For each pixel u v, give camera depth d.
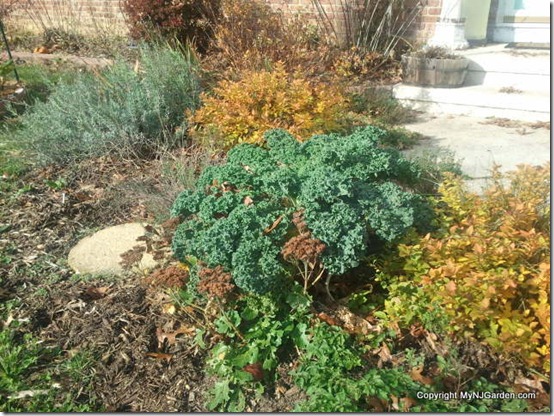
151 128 5.44
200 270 2.90
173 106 5.63
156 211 4.11
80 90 5.56
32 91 7.19
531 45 7.98
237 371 2.76
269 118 5.02
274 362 2.83
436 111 6.97
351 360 2.75
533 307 2.69
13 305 3.35
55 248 4.00
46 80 6.25
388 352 2.86
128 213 4.39
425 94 7.00
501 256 2.79
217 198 3.30
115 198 4.56
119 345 3.03
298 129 4.82
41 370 2.90
